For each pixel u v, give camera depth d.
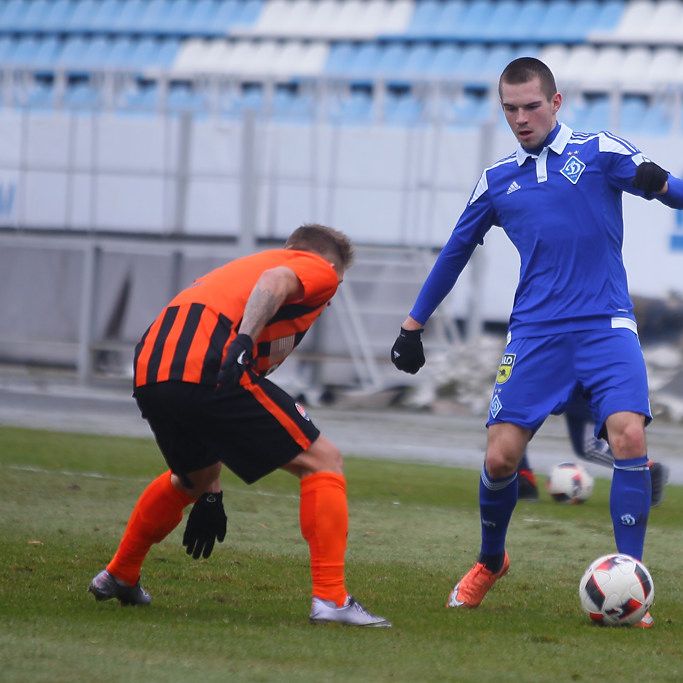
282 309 16.22
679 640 15.95
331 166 64.38
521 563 22.48
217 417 15.80
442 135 63.12
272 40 93.56
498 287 61.66
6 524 24.28
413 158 63.47
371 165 63.91
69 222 67.44
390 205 63.75
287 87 87.94
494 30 88.56
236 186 65.12
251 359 15.44
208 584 19.19
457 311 62.81
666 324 58.53
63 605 16.81
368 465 37.25
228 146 65.25
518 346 18.09
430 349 62.47
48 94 91.50
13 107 73.19
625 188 17.88
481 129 62.09
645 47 84.81
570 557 23.22
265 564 21.33
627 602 16.73
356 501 30.08
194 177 65.75
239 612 16.88
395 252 63.69
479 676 13.30
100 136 66.94
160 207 66.19
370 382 62.84
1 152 68.19
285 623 16.02
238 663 13.48
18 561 20.20
